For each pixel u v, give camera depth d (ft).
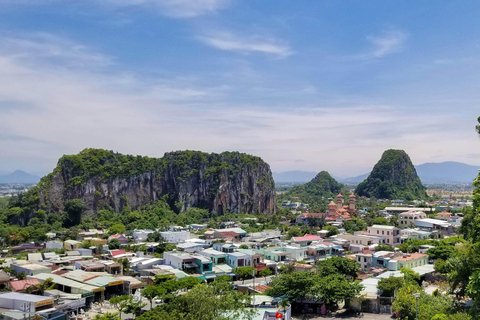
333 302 328.08
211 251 462.19
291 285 312.71
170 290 310.04
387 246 516.73
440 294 284.41
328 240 583.99
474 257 220.84
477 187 184.75
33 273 364.38
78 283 335.06
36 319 252.42
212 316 231.30
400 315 268.21
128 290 345.51
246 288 345.51
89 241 590.14
